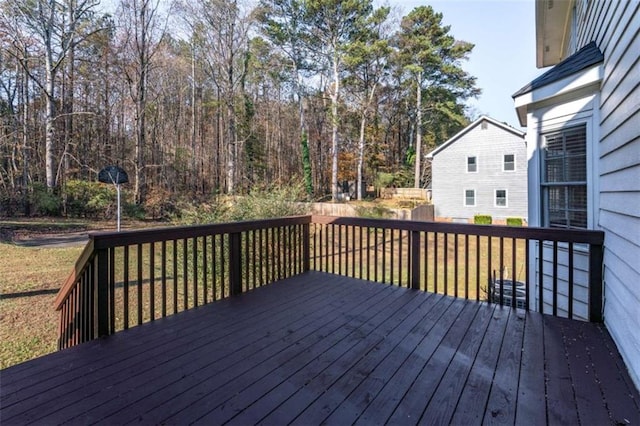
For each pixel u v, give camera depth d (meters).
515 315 2.95
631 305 2.07
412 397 1.80
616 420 1.61
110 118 18.59
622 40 2.45
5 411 1.65
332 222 4.41
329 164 25.81
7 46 14.01
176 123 22.28
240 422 1.60
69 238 10.93
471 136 17.94
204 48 19.41
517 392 1.84
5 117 15.53
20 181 15.39
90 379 1.95
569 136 3.75
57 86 16.45
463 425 1.58
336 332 2.62
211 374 2.02
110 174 10.51
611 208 2.66
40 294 5.60
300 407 1.71
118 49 16.45
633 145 2.14
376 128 23.64
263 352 2.30
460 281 7.70
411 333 2.60
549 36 6.98
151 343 2.42
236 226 3.56
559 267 3.95
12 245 9.48
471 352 2.29
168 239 2.93
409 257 3.79
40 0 14.14
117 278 6.50
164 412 1.67
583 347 2.36
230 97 19.81
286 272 4.54
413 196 21.62
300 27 19.84
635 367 1.94
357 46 18.38
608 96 2.87
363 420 1.62
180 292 5.84
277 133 25.25
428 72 22.53
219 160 22.45
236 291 3.58
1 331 4.22
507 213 17.16
